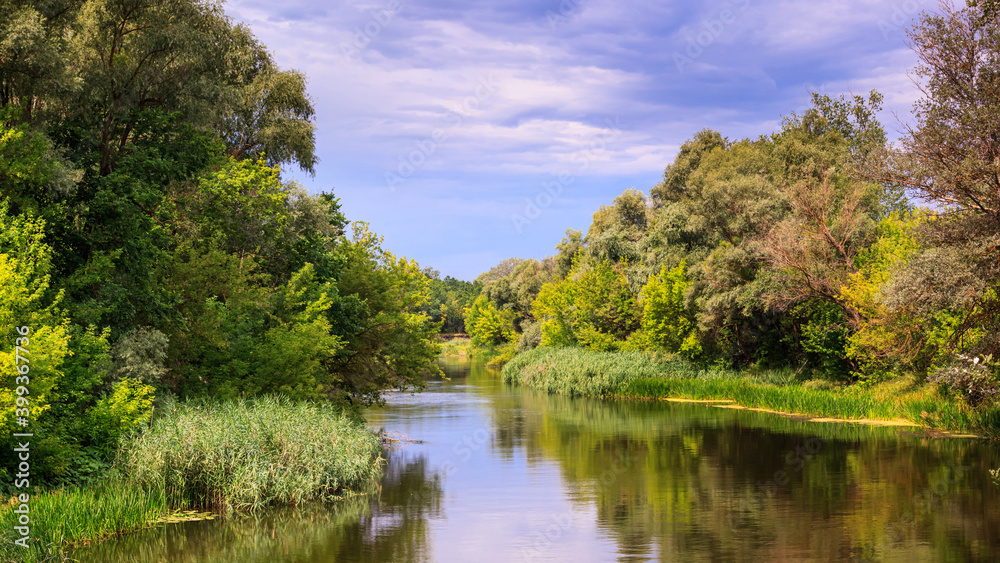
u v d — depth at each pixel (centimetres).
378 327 3023
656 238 5966
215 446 1659
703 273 4612
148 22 2291
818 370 4241
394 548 1375
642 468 2195
